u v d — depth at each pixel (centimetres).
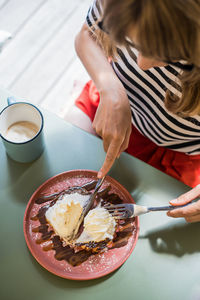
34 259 68
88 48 82
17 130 74
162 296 67
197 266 71
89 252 68
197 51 37
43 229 70
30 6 197
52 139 81
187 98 59
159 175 80
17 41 189
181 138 91
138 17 33
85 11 202
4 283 66
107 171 72
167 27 34
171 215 71
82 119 109
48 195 74
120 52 77
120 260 68
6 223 72
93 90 110
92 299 66
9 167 77
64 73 188
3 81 181
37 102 179
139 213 72
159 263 70
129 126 73
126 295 67
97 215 71
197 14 32
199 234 74
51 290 66
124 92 75
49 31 195
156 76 75
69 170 78
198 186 74
